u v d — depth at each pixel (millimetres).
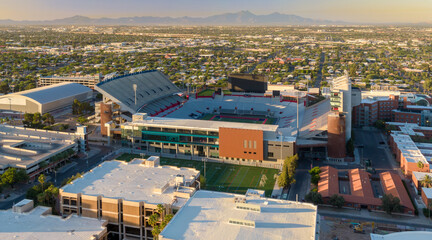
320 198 182625
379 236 137375
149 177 172125
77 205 153750
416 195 194750
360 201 180625
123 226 150375
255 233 125938
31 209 152875
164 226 134750
